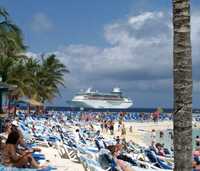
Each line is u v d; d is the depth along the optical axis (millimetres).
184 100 7324
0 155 13844
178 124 7410
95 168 14555
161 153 25219
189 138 7406
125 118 100125
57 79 70625
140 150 25109
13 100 47531
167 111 189250
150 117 105375
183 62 7281
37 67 65750
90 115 96438
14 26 38062
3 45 38781
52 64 69875
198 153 22062
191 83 7332
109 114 107250
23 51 46812
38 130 36312
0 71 48062
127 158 18250
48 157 20906
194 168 17703
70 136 32031
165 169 18766
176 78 7367
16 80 47875
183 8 7238
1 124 27438
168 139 57750
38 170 12742
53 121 59938
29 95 51094
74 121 72125
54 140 27750
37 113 68688
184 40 7258
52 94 71438
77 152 20266
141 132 69688
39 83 65812
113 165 15125
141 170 15477
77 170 17500
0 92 27141
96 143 25219
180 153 7434
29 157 13633
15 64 50375
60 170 17109
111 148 17109
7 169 12430
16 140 13766
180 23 7266
